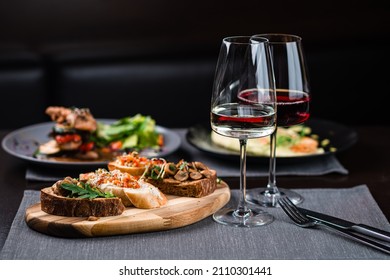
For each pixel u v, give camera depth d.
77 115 2.21
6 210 1.77
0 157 2.20
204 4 3.70
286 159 2.04
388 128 2.53
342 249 1.54
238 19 3.73
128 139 2.29
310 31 3.71
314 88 3.65
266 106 1.60
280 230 1.64
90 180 1.70
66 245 1.55
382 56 3.65
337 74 3.64
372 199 1.82
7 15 3.63
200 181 1.75
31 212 1.65
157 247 1.54
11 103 3.52
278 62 1.79
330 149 2.22
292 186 1.95
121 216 1.62
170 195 1.78
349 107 3.67
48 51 3.65
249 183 1.98
